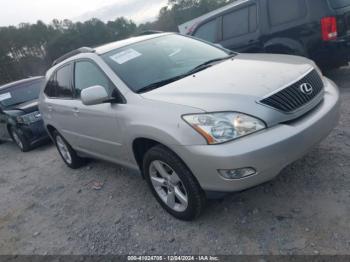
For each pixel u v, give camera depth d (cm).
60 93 491
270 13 611
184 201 316
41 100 552
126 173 479
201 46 441
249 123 268
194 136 273
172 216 345
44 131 755
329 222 280
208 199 321
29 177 593
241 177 266
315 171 353
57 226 394
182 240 308
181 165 296
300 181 343
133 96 339
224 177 269
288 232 282
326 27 542
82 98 341
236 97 281
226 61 384
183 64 387
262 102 278
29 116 745
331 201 304
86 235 358
